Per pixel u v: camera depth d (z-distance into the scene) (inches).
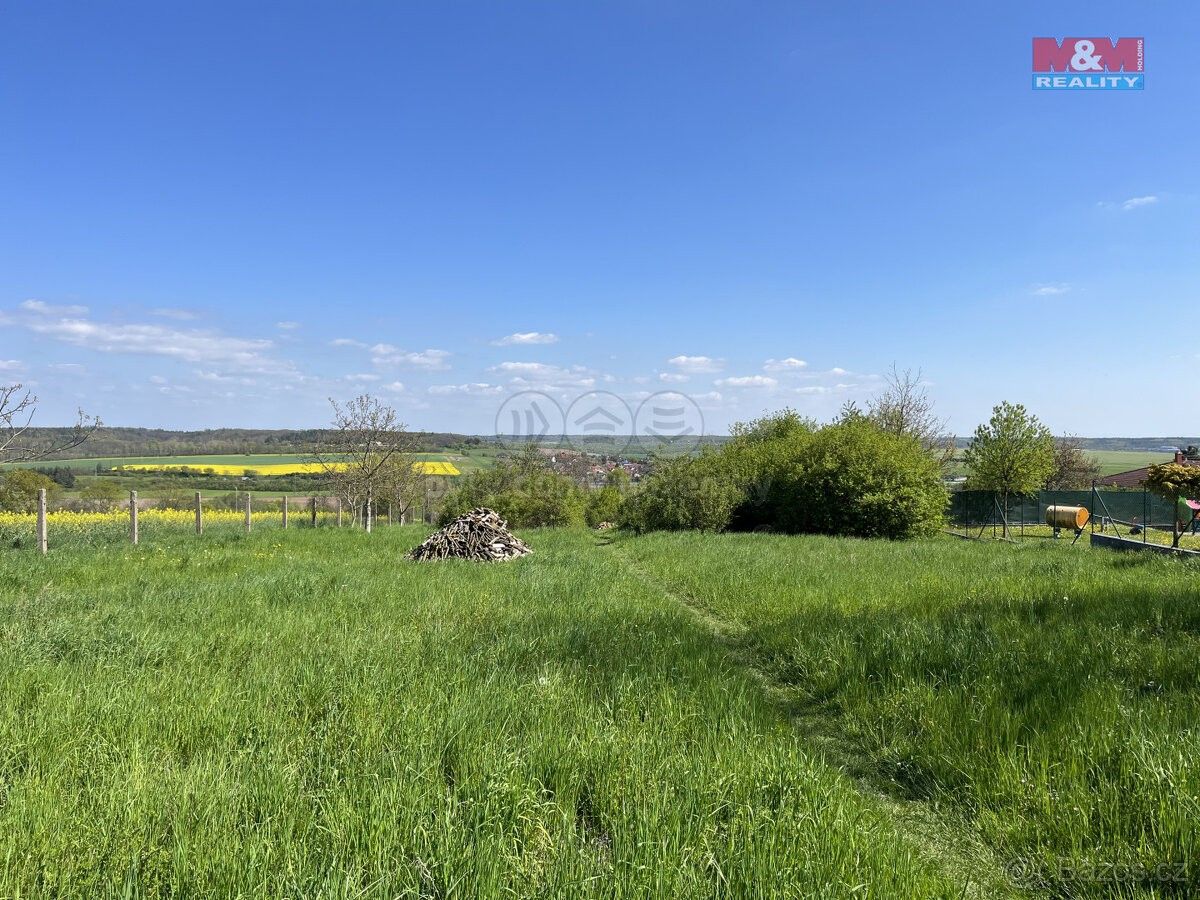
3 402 580.4
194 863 104.6
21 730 154.3
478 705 174.4
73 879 102.1
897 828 139.1
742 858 110.0
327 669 208.8
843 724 196.7
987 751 159.0
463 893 100.8
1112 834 125.3
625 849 111.2
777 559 535.8
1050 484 1898.4
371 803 121.3
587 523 1326.3
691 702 187.0
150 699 181.3
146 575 436.1
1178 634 246.8
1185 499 711.1
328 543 707.4
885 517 894.4
